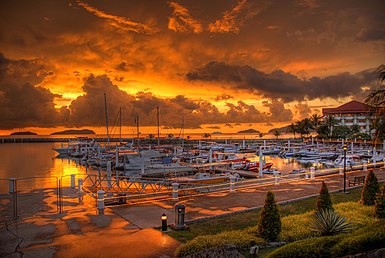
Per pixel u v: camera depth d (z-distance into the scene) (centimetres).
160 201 2009
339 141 12094
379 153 7406
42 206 1856
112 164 6850
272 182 2769
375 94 2553
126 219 1580
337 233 1343
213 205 1903
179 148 9844
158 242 1265
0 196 2158
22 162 8338
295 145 12144
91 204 1927
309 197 2148
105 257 1112
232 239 1248
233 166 5156
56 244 1230
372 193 1852
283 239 1301
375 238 923
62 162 8325
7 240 1273
